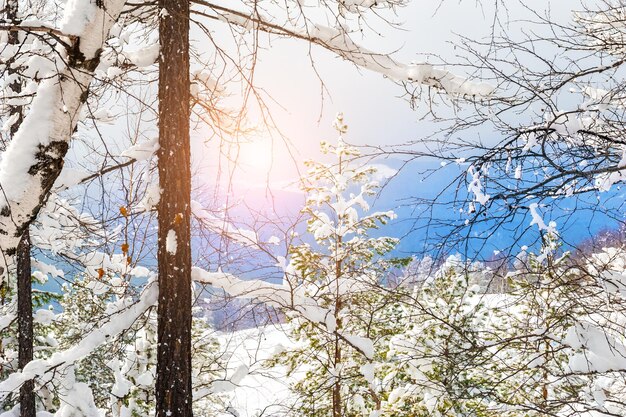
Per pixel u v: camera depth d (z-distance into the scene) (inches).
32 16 276.4
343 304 380.5
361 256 397.1
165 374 211.2
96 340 211.9
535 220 154.3
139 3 221.9
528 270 176.1
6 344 524.4
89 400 387.9
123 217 209.9
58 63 160.1
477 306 187.9
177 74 212.2
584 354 208.5
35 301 477.7
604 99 181.2
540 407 225.5
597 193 170.4
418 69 230.7
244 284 231.8
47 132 158.4
